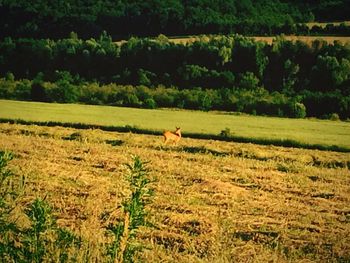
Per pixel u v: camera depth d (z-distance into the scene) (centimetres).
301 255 2355
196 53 16662
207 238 2475
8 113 9969
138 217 1398
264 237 2598
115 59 17100
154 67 16800
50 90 14500
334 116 12838
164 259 2078
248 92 14738
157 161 4750
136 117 10425
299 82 15650
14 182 3181
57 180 3553
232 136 7856
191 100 13738
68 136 6550
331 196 3762
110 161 4622
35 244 1388
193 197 3316
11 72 17288
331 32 19575
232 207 3152
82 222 2489
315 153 6462
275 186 3959
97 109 11981
